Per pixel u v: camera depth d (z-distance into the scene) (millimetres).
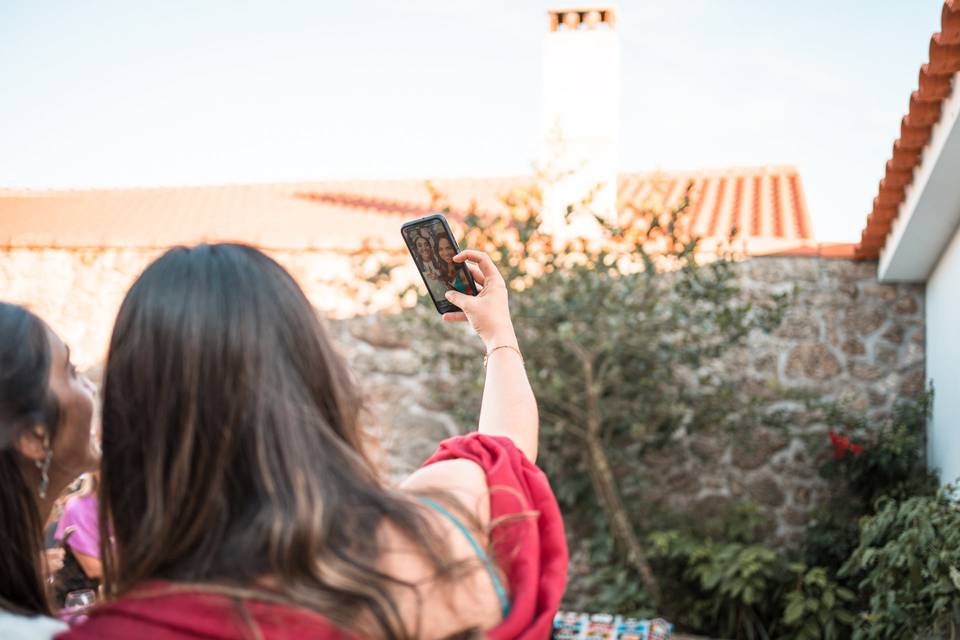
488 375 1173
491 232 5812
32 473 1028
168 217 7969
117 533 840
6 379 983
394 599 767
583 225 6969
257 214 8000
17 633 924
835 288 6566
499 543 890
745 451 6512
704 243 6734
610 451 6391
